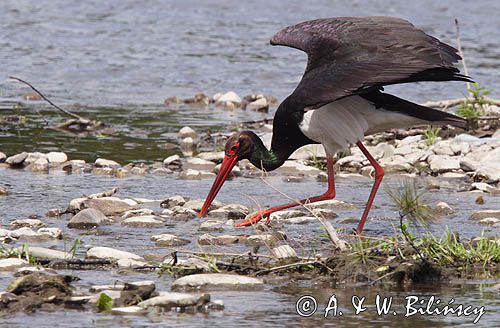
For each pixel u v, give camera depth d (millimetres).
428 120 12883
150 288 10312
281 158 13672
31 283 10305
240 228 13391
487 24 32719
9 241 12398
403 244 11852
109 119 21516
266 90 24844
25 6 35156
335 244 12148
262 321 9719
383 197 15516
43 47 28859
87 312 9859
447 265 11625
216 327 9484
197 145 19219
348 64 12156
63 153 17797
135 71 26594
